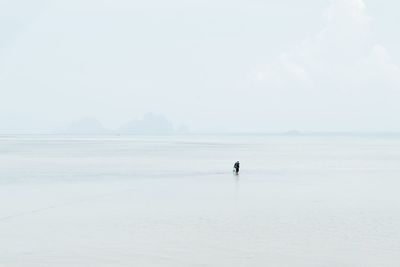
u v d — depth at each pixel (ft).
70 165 304.71
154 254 89.25
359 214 128.36
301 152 518.78
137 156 414.62
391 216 125.29
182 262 84.53
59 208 138.31
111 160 357.82
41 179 218.59
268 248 93.20
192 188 187.52
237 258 86.94
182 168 285.84
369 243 96.89
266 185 198.80
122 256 87.71
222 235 103.50
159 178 226.17
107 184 200.75
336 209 136.26
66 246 94.43
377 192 176.14
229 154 461.78
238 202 150.00
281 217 123.85
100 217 123.85
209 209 136.56
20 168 278.05
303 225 113.80
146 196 163.84
